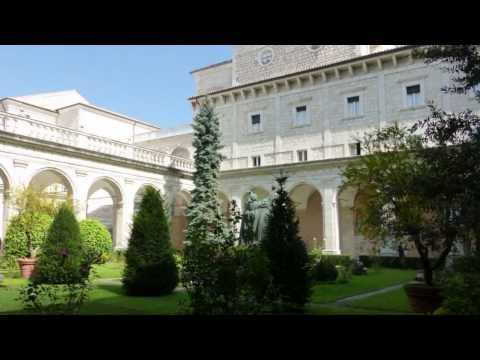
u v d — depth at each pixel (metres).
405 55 30.86
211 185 32.09
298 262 10.11
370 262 27.45
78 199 26.31
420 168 9.88
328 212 31.19
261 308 8.84
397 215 10.64
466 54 8.54
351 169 12.05
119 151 29.84
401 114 30.88
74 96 55.00
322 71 34.47
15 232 18.92
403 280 18.66
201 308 7.77
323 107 34.62
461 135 9.52
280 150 36.38
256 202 16.64
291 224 10.47
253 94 38.53
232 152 39.09
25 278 16.61
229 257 8.22
